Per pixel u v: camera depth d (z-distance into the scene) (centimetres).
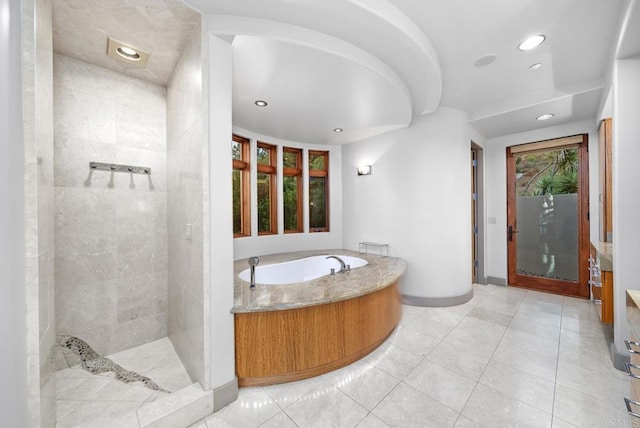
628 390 172
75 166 200
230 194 163
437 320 288
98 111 208
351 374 194
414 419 151
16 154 91
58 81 192
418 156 338
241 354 174
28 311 97
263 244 370
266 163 391
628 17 157
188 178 178
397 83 226
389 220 364
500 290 392
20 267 93
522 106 301
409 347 231
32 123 96
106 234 213
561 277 369
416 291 339
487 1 161
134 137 224
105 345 213
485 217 423
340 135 376
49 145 118
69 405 157
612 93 202
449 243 331
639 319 96
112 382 179
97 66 207
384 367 202
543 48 209
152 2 140
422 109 309
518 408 158
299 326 185
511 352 221
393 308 257
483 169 418
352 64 190
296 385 182
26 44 95
